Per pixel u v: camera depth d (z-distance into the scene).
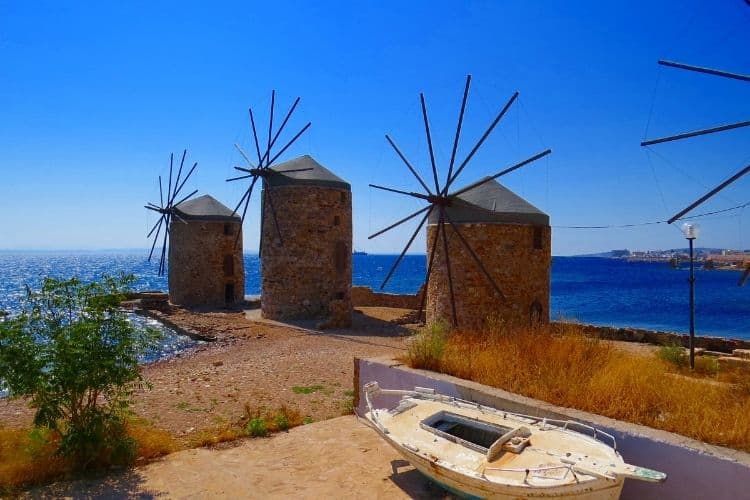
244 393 11.18
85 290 7.19
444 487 5.96
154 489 6.41
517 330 10.66
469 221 14.71
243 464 7.21
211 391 11.34
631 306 43.81
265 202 23.55
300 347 16.80
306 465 7.16
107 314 7.80
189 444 8.11
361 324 22.25
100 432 6.93
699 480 5.23
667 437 5.59
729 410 6.02
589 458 5.34
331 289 23.17
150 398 10.78
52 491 6.30
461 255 14.81
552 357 8.39
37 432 6.62
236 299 30.11
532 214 14.98
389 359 9.55
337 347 16.73
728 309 41.16
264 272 23.69
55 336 6.75
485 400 7.41
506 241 14.55
